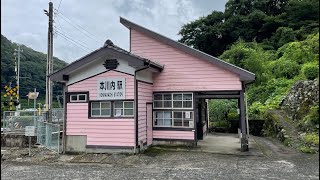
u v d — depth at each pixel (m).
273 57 22.98
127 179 6.37
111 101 9.55
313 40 19.30
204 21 35.09
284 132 11.32
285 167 7.18
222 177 6.37
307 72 14.47
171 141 10.55
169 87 10.67
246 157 8.57
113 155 9.05
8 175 7.00
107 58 9.60
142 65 9.08
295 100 13.59
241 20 32.16
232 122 15.09
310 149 9.09
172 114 10.62
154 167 7.52
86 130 9.68
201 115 12.66
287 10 31.16
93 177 6.61
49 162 8.48
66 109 9.95
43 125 11.30
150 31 10.82
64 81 10.02
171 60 10.72
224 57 22.53
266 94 17.22
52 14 14.34
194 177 6.42
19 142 11.50
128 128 9.29
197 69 10.39
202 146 10.46
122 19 11.18
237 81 9.91
